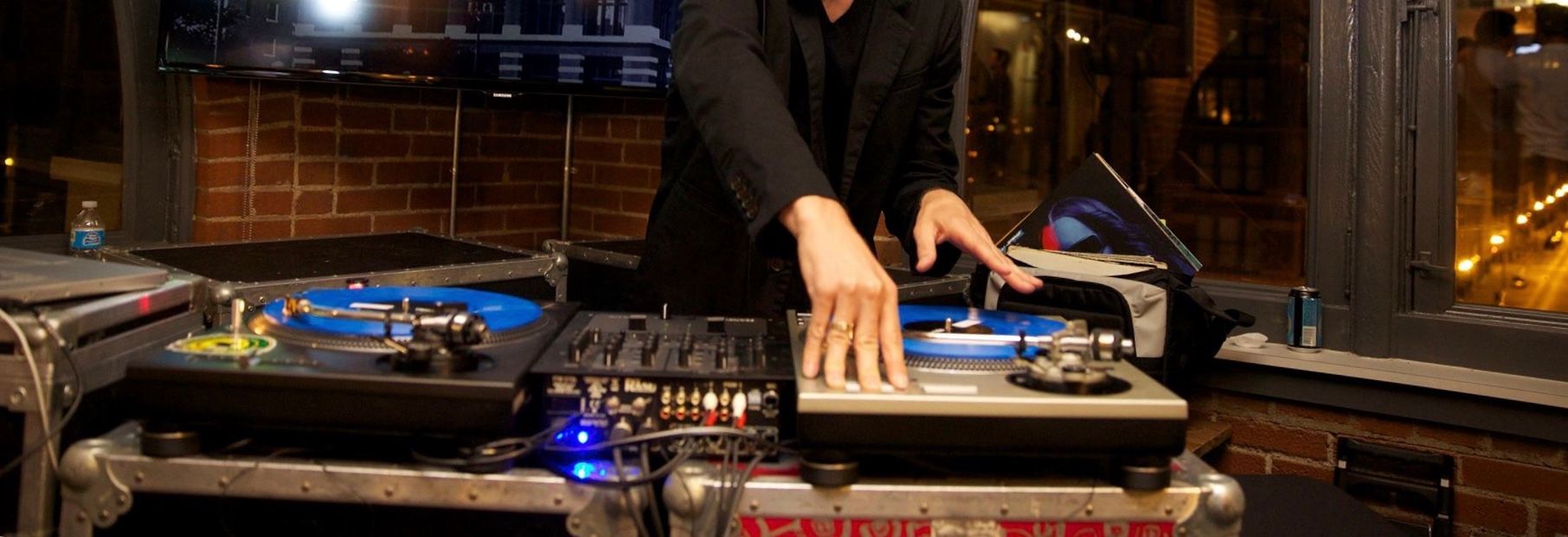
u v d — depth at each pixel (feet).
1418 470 7.70
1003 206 9.80
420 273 6.56
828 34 5.22
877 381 3.47
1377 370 7.69
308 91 9.82
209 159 9.27
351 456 3.61
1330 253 8.25
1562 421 7.11
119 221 9.23
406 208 10.78
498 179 11.62
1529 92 7.59
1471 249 7.87
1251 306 8.62
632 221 11.67
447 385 3.32
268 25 9.07
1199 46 8.87
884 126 5.35
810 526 3.51
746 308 5.43
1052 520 3.56
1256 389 8.27
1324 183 8.23
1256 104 8.64
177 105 9.27
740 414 3.61
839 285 3.51
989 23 9.74
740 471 3.55
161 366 3.37
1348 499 5.67
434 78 9.63
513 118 11.67
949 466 3.76
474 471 3.48
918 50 5.35
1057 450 3.41
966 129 9.81
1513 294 7.77
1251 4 8.61
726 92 4.15
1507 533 7.43
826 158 5.45
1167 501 3.57
